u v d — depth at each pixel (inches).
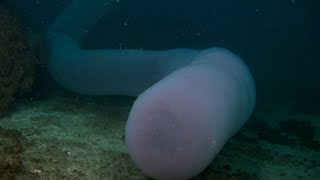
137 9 702.5
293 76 782.5
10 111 295.6
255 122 426.0
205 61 236.1
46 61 416.5
